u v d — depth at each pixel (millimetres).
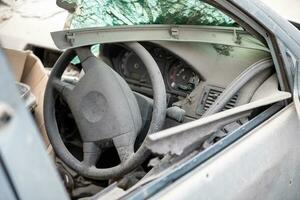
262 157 1265
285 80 1439
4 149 624
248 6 1336
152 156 1328
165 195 988
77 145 1645
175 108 1451
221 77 1533
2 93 616
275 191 1356
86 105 1460
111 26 1570
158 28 1583
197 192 1044
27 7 2643
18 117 634
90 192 1452
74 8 1848
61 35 1542
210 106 1450
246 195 1190
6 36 2453
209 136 1196
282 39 1424
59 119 1660
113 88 1426
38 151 668
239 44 1519
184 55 1571
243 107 1269
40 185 677
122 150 1368
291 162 1406
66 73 1917
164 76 1635
